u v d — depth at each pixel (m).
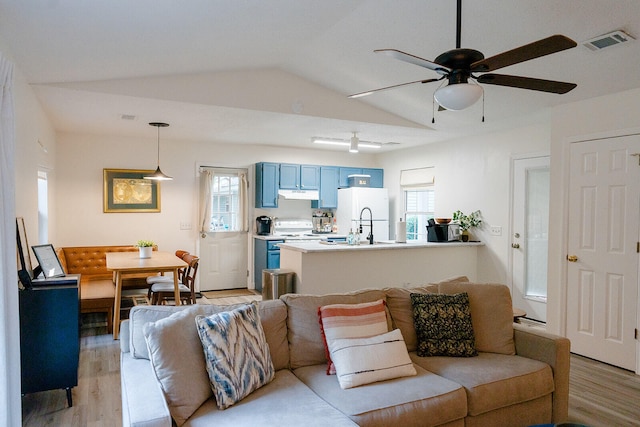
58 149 5.66
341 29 3.45
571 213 3.99
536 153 5.06
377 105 4.95
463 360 2.57
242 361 2.03
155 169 6.25
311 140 6.38
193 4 2.41
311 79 4.54
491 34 3.17
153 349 1.87
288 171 6.99
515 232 5.31
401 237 5.31
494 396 2.27
